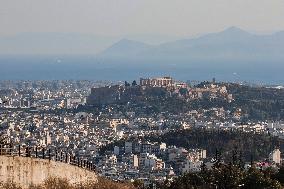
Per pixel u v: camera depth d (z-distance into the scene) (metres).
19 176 119.75
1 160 116.19
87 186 145.62
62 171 134.25
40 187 124.19
